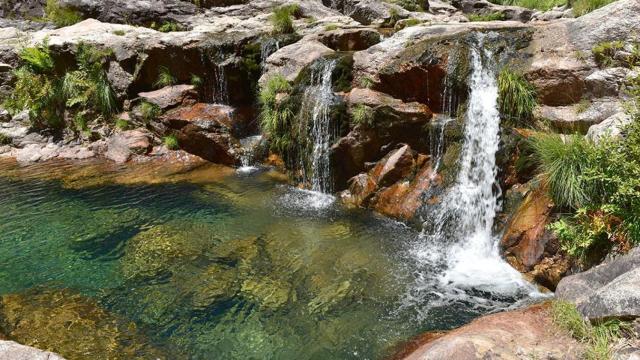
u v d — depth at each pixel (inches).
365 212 351.6
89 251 298.8
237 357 201.5
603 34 304.2
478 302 235.6
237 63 514.0
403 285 253.1
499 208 297.1
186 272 271.4
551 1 696.4
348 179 380.5
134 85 538.0
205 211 358.0
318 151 391.2
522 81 320.2
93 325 224.4
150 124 513.7
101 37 556.7
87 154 504.1
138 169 461.7
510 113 317.4
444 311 229.0
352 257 285.0
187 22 650.2
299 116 406.0
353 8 636.1
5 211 362.3
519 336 180.2
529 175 291.1
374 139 362.6
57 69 557.3
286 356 201.5
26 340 213.8
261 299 243.4
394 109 352.5
